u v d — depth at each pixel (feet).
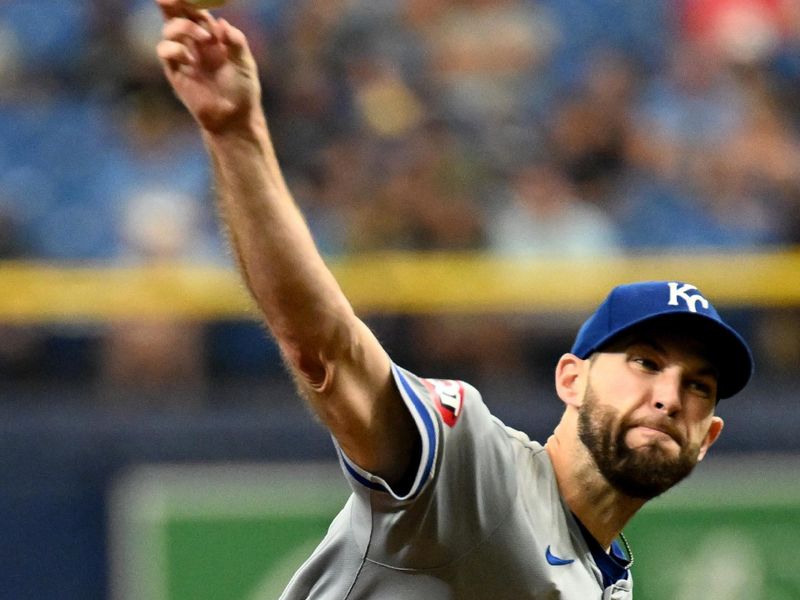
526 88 104.94
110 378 82.38
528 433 78.54
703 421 34.83
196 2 27.73
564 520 34.35
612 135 101.65
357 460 30.78
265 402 78.48
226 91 28.63
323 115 98.48
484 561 32.01
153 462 76.79
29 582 75.46
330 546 32.96
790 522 78.54
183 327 83.15
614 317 34.86
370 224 90.43
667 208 98.53
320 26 104.12
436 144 98.37
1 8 105.19
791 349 87.71
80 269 81.61
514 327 84.74
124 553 75.77
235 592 75.41
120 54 101.50
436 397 31.68
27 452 76.59
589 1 111.45
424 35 106.01
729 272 86.02
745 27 111.65
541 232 93.71
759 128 105.40
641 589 77.15
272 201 29.12
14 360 82.28
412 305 83.46
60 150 97.96
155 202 92.43
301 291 29.22
